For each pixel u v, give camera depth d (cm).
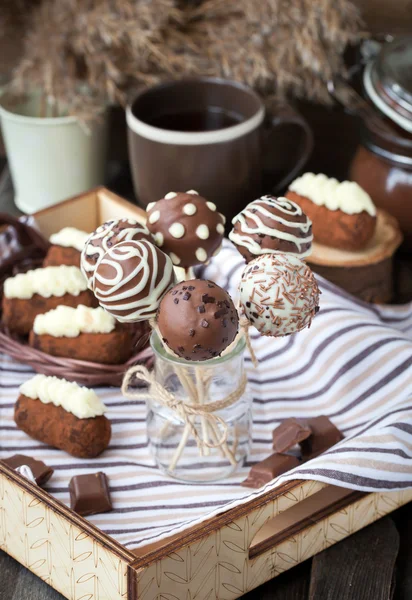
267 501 69
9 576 74
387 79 94
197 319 66
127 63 101
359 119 100
